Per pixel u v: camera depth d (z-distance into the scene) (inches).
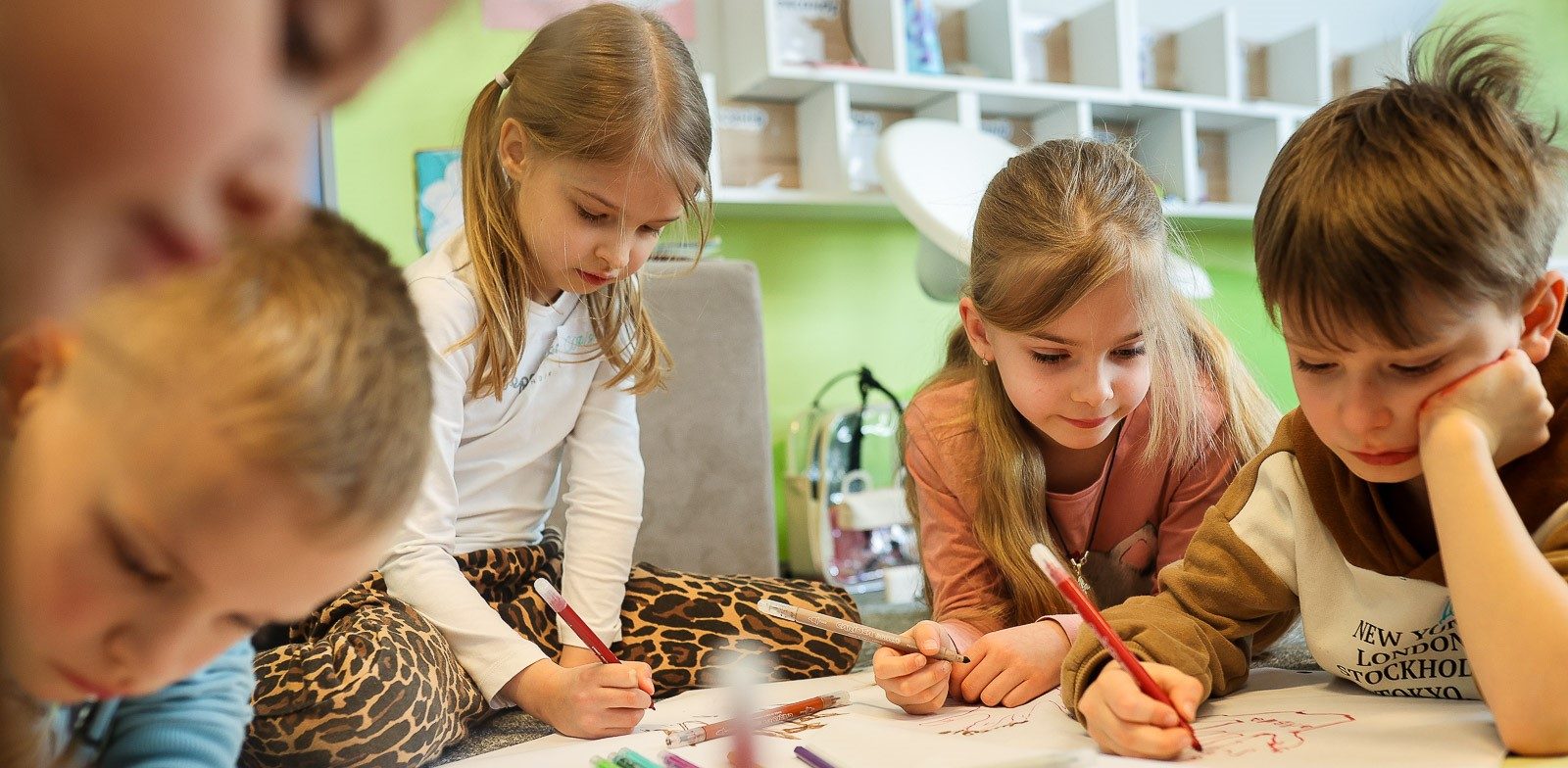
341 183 76.9
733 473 71.1
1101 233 40.2
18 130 7.0
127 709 25.4
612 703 37.4
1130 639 34.3
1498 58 30.2
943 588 48.1
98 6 6.6
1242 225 109.5
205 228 7.8
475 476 49.9
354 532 19.4
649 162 45.7
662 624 49.9
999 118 102.4
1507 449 29.4
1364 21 118.0
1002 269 41.7
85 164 7.2
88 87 6.8
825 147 91.0
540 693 40.3
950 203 78.4
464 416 48.3
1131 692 29.4
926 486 49.4
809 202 87.0
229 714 26.9
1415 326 27.0
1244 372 50.6
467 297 46.9
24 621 14.2
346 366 18.6
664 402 69.7
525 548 51.1
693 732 34.0
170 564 16.5
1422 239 26.6
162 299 10.5
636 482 51.8
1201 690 31.0
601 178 45.2
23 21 6.7
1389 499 33.3
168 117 7.0
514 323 47.3
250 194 7.7
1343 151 28.5
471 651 42.1
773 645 49.0
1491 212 26.8
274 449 16.9
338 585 20.7
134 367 12.9
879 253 97.4
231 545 17.1
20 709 15.2
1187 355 46.9
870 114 97.2
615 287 51.8
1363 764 25.9
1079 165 43.6
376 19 6.8
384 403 19.6
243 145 7.3
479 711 42.3
